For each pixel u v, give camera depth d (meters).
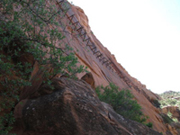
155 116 24.33
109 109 4.74
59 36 3.66
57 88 3.75
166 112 38.16
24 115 3.27
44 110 3.29
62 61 3.45
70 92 3.70
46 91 3.71
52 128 3.13
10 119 2.96
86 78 7.14
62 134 3.09
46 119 3.20
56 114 3.24
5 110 3.18
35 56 3.27
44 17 3.73
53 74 3.96
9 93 3.19
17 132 3.11
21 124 3.20
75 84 4.32
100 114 3.74
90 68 14.17
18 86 3.34
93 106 3.81
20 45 3.37
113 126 3.78
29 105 3.44
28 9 3.45
